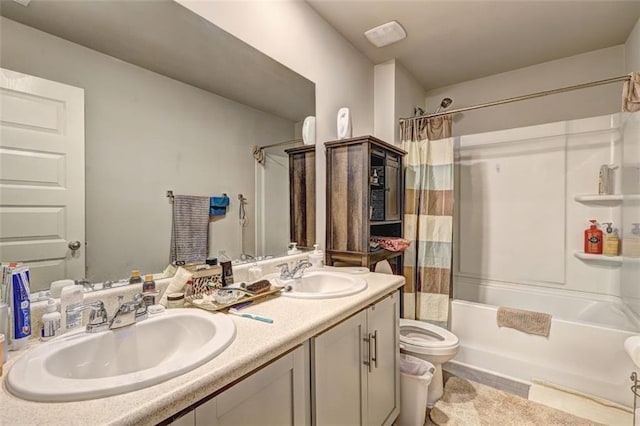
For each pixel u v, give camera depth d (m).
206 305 1.10
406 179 2.62
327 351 1.10
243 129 1.59
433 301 2.50
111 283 1.09
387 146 2.18
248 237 1.63
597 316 2.35
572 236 2.61
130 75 1.15
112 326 0.89
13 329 0.80
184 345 0.99
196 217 1.38
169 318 1.01
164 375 0.65
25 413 0.55
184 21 1.32
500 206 2.92
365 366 1.35
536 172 2.75
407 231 2.60
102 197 1.07
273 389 0.88
